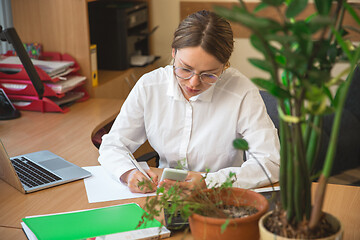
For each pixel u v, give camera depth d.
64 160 1.80
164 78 1.81
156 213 1.10
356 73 3.05
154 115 1.81
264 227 0.94
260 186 1.53
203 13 1.54
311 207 0.94
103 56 3.39
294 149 0.88
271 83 0.86
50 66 2.55
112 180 1.62
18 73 2.48
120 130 1.81
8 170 1.54
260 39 0.80
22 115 2.44
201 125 1.79
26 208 1.42
